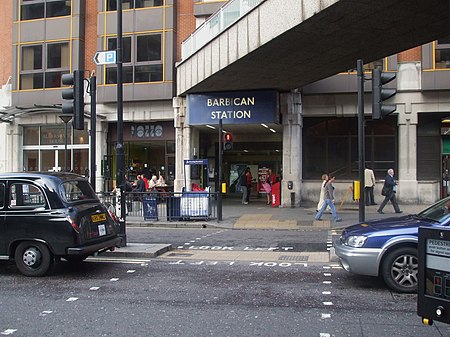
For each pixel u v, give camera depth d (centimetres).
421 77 2069
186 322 564
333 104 2181
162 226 1598
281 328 539
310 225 1538
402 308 614
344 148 2261
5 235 822
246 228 1530
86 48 2541
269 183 2367
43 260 812
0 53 2711
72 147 2436
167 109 2411
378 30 1320
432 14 1201
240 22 1577
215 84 1988
